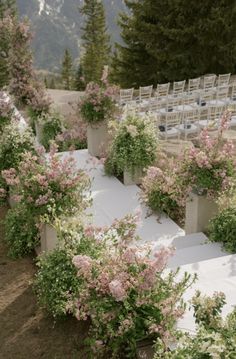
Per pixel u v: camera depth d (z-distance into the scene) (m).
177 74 23.75
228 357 3.90
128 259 5.00
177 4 22.45
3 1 39.31
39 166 7.15
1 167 8.76
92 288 4.99
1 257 7.37
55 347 5.43
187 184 7.48
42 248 7.04
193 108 14.66
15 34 16.20
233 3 21.88
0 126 11.72
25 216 7.05
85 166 10.24
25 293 6.43
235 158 7.44
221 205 7.33
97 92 10.86
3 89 17.00
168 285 5.12
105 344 5.09
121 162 9.34
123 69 26.72
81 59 47.31
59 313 5.54
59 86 64.38
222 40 22.50
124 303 4.78
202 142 7.59
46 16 182.62
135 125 9.53
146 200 8.35
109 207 8.75
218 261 6.40
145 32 23.95
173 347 4.68
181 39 22.80
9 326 5.81
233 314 4.42
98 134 11.02
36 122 13.63
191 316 5.21
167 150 11.31
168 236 7.77
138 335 4.83
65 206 6.80
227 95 16.16
